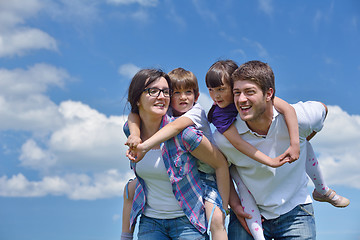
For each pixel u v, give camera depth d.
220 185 3.40
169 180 3.34
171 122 3.31
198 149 3.25
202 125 3.43
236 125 3.28
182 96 4.05
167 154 3.29
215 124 3.38
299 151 3.11
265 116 3.18
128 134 3.55
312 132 3.57
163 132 3.20
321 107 3.37
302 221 3.38
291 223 3.38
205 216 3.34
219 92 3.39
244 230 3.50
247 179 3.41
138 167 3.38
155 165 3.32
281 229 3.43
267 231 3.51
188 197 3.30
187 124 3.29
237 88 3.10
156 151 3.34
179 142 3.29
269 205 3.38
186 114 3.38
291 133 3.12
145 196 3.45
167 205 3.36
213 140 3.49
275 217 3.41
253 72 3.04
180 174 3.27
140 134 3.54
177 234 3.35
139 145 3.13
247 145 3.19
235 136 3.24
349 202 3.94
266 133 3.26
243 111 3.11
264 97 3.08
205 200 3.36
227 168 3.40
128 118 3.48
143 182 3.47
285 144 3.29
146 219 3.48
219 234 3.27
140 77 3.34
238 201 3.54
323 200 4.00
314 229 3.43
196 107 3.46
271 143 3.27
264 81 3.05
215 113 3.41
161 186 3.37
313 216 3.47
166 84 3.38
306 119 3.24
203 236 3.32
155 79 3.32
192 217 3.28
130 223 3.54
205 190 3.39
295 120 3.16
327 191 3.91
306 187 3.49
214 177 3.53
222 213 3.31
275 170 3.30
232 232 3.55
